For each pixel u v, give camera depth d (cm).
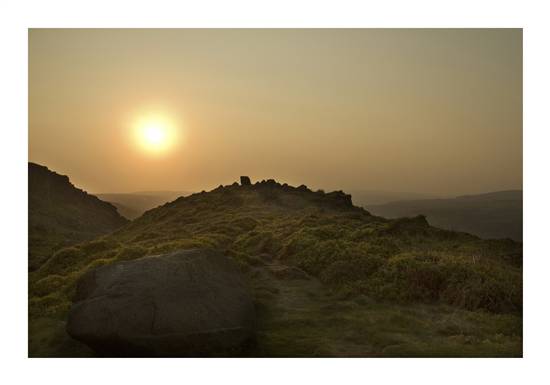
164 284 1036
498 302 1370
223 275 1195
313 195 4884
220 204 4466
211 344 988
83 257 2238
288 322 1254
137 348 943
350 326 1222
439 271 1534
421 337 1150
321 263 1825
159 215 4716
